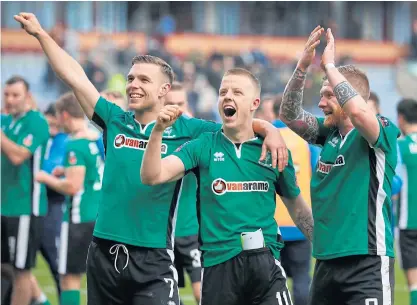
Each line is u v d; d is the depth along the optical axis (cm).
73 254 2017
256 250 1384
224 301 1394
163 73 1460
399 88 6072
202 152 1411
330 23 6247
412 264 2266
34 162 2050
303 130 1472
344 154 1377
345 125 1390
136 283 1428
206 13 6238
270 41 6184
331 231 1379
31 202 2050
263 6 6259
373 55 6197
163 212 1434
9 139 2025
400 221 2284
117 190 1438
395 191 2000
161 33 5941
